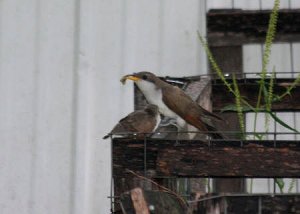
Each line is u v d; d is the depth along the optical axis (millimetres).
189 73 11844
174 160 7516
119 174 7684
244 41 10836
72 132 11797
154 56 11930
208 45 10883
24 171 11758
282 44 12031
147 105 9789
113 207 7832
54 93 11891
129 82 11859
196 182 9531
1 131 11836
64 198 11688
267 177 7418
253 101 10219
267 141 7457
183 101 9789
